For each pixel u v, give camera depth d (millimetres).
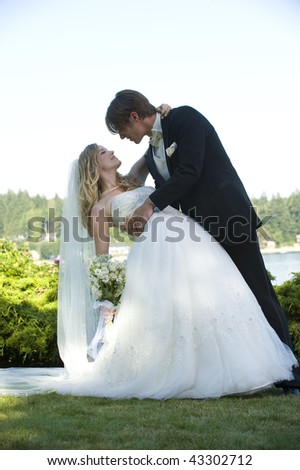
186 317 3703
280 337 3951
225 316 3713
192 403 3449
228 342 3672
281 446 2639
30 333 5820
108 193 4406
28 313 6016
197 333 3699
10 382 4379
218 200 3939
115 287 4199
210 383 3629
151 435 2791
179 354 3672
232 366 3637
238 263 3994
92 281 4207
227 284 3801
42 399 3658
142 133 4145
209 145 4016
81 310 4438
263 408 3295
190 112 4020
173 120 4016
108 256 4227
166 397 3605
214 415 3143
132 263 3971
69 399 3658
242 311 3766
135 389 3693
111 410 3295
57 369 5090
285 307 5500
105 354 3941
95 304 4195
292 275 5867
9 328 5914
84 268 4477
